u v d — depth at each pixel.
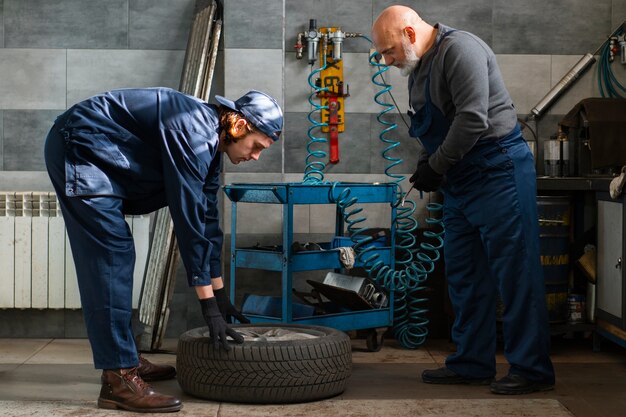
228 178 5.01
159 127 3.30
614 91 5.13
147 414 3.37
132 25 5.08
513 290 3.67
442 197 5.14
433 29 3.72
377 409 3.46
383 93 5.16
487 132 3.61
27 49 5.07
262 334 3.93
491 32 5.13
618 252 4.37
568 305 4.80
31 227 4.93
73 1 5.06
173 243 4.68
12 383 3.90
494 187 3.64
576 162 5.07
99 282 3.37
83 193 3.33
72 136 3.33
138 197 3.50
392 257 4.80
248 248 4.79
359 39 5.14
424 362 4.46
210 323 3.44
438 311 5.09
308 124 5.17
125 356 3.42
